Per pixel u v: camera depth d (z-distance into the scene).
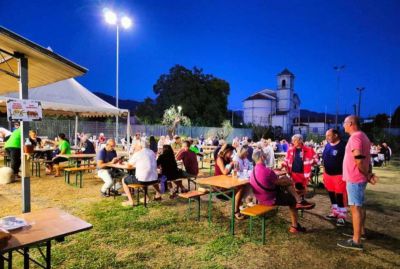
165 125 34.62
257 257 4.11
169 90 47.66
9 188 7.96
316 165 8.89
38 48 4.17
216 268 3.76
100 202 6.74
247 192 5.70
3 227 2.54
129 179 6.45
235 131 39.00
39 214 3.00
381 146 18.39
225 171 6.07
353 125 4.28
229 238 4.72
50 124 24.48
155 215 5.83
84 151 10.73
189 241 4.57
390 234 5.12
